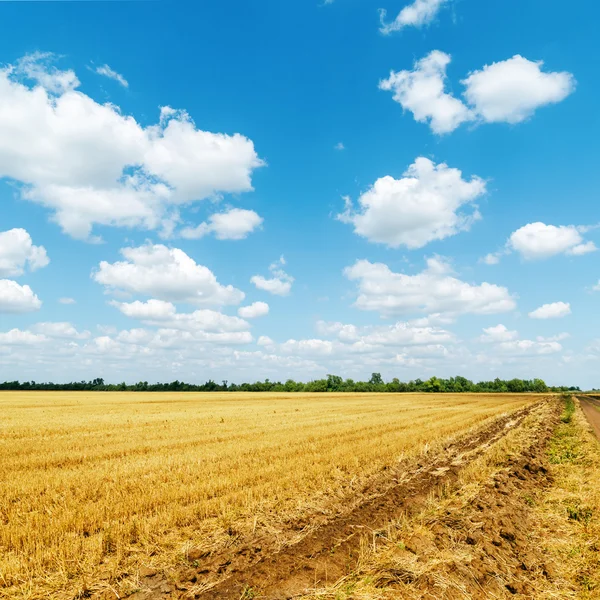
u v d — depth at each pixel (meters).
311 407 46.00
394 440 19.98
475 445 20.28
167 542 8.02
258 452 16.59
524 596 6.45
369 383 156.88
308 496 11.06
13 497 10.70
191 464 14.30
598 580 6.84
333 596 6.18
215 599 6.29
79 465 14.62
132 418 31.30
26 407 44.88
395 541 8.08
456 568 6.90
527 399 79.50
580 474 13.88
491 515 9.23
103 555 7.53
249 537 8.49
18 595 6.24
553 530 8.95
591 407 57.16
